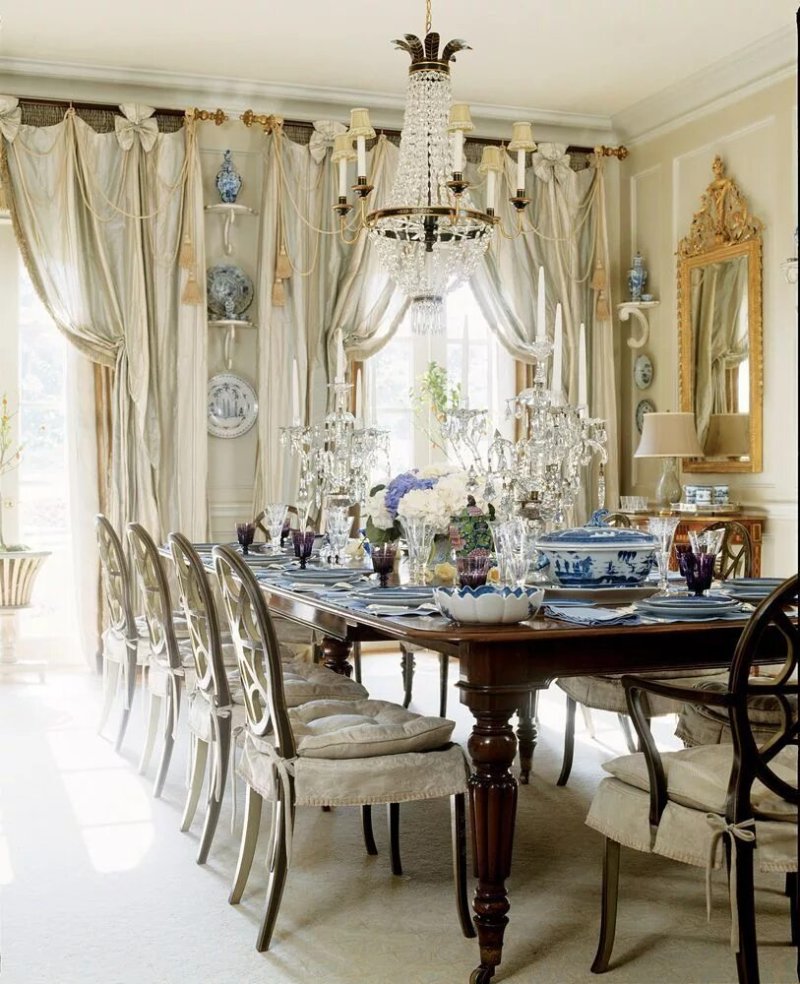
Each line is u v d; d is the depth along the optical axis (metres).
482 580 2.61
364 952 2.58
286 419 6.49
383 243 5.12
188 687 3.58
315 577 3.55
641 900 2.90
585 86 6.59
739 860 2.19
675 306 6.82
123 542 6.14
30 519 6.49
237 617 2.79
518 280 6.93
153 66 6.17
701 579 2.86
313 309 6.55
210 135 6.45
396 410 7.00
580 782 3.99
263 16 5.54
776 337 6.00
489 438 7.05
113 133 6.16
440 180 4.67
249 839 2.88
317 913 2.82
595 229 7.09
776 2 5.42
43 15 5.49
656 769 2.34
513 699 2.44
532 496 3.46
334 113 6.67
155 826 3.54
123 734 4.48
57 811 3.69
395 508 3.58
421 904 2.88
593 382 7.13
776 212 5.98
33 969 2.50
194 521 6.29
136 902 2.90
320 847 3.35
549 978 2.44
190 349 6.29
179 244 6.27
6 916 2.81
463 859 2.67
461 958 2.55
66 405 6.39
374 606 2.88
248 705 2.83
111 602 4.64
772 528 6.05
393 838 3.10
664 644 2.56
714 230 6.43
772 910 2.83
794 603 2.21
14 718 5.13
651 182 7.03
